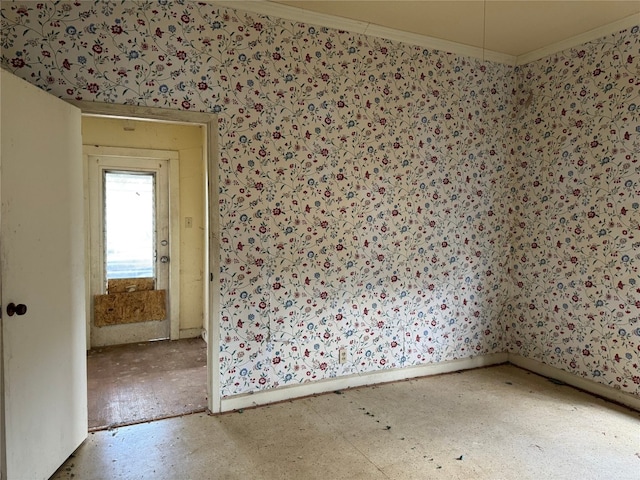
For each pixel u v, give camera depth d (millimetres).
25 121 1852
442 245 3453
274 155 2814
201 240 4535
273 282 2854
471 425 2572
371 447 2311
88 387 3174
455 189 3479
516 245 3715
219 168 2664
